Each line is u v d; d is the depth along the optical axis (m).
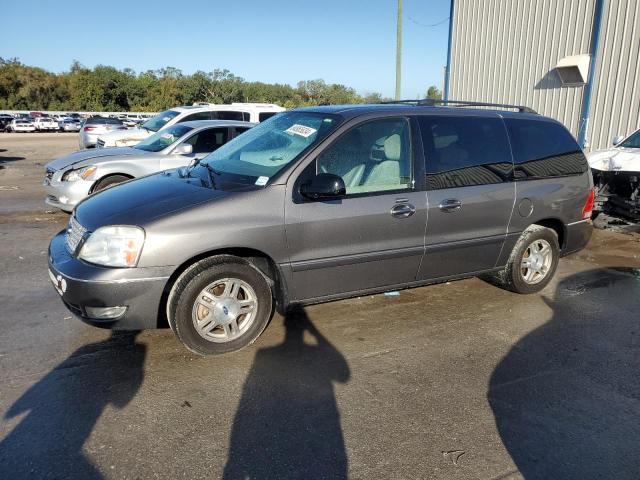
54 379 3.42
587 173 5.36
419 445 2.85
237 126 8.84
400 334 4.23
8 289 5.05
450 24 15.91
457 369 3.69
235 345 3.79
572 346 4.08
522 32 13.62
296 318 4.49
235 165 4.23
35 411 3.06
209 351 3.71
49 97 77.44
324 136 3.97
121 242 3.41
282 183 3.78
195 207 3.57
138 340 4.01
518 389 3.44
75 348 3.86
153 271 3.42
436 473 2.63
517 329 4.38
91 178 7.60
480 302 4.97
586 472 2.67
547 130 5.16
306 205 3.80
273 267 3.86
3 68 77.12
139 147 8.88
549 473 2.65
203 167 4.42
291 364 3.70
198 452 2.75
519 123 4.98
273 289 4.00
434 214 4.28
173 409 3.12
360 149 4.08
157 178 4.43
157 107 73.62
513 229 4.81
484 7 14.66
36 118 49.12
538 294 5.24
